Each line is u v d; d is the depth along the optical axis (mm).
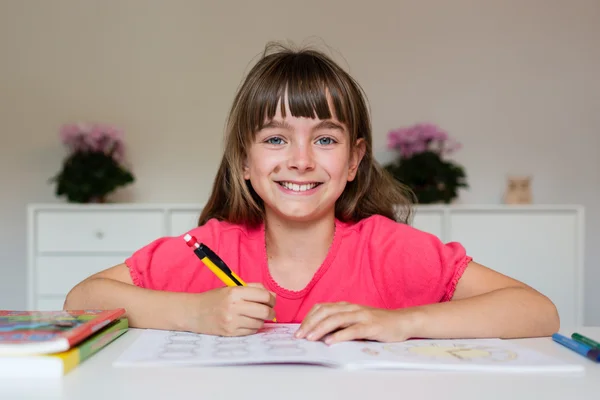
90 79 2840
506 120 2902
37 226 2367
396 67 2881
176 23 2852
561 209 2412
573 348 648
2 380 512
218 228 1096
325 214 1050
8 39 2830
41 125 2838
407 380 513
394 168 2598
